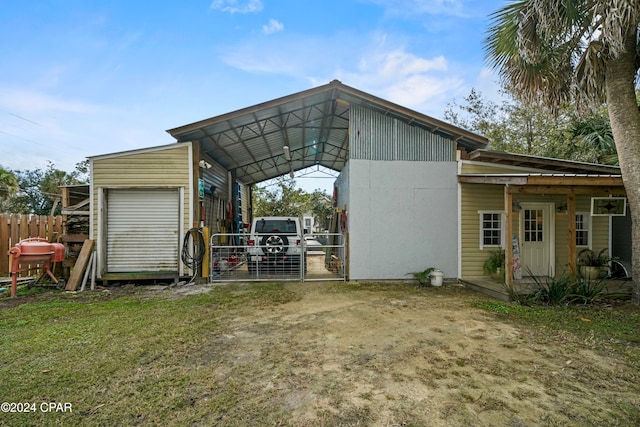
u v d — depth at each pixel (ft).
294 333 14.43
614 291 21.54
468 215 28.27
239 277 27.07
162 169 26.71
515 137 56.49
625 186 19.44
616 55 17.01
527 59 19.62
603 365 11.16
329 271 32.01
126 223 26.61
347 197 29.12
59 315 16.94
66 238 26.14
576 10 18.03
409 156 28.25
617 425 7.87
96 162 26.35
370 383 9.87
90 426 7.72
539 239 28.50
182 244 26.61
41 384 9.62
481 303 19.81
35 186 102.27
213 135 29.19
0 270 25.85
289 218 31.19
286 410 8.44
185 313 17.49
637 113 19.04
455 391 9.39
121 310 18.03
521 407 8.58
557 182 21.11
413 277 27.71
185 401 8.83
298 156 47.03
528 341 13.42
